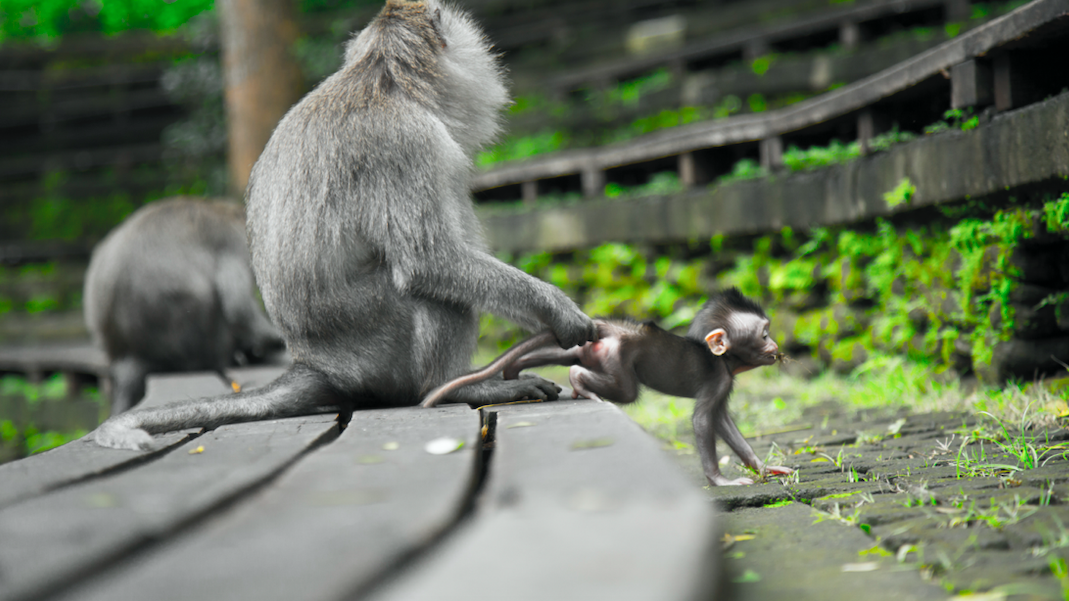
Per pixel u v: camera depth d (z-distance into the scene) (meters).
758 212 7.03
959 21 9.77
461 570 1.34
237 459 2.44
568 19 15.48
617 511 1.65
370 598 1.32
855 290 6.21
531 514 1.65
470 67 4.07
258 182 3.90
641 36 14.03
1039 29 4.08
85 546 1.50
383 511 1.71
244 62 11.73
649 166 9.98
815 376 6.55
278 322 3.84
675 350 3.51
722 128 7.57
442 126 3.72
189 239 7.33
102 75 18.78
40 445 10.52
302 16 18.08
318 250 3.64
